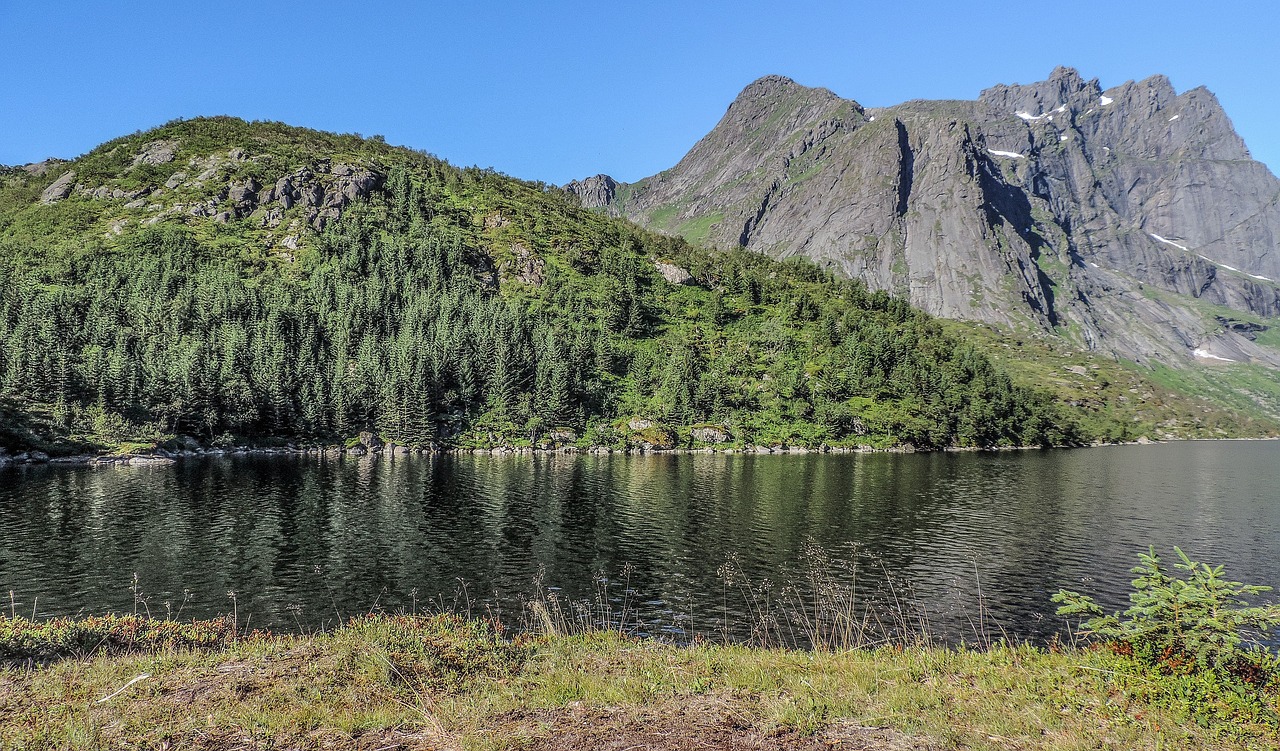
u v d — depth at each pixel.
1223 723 12.93
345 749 12.81
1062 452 174.88
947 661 18.48
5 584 42.28
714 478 100.38
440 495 80.75
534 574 45.84
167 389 131.50
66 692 15.46
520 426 153.12
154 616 36.50
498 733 13.30
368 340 168.25
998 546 55.50
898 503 77.56
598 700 15.23
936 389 185.25
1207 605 15.58
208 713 14.20
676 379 167.12
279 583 43.38
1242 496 89.12
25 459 106.62
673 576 45.56
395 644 18.31
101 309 161.50
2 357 123.94
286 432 144.88
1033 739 12.77
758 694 15.48
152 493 79.38
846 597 40.88
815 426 161.12
